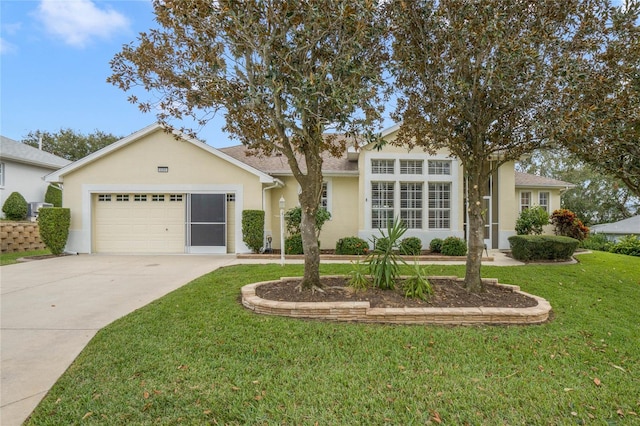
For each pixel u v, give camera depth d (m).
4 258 11.79
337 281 6.67
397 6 5.41
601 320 5.27
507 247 13.91
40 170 20.22
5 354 4.04
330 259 11.36
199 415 2.87
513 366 3.75
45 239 12.17
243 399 3.10
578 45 5.20
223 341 4.27
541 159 30.36
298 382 3.39
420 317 4.93
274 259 11.46
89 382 3.37
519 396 3.19
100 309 5.75
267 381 3.39
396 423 2.80
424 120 6.31
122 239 13.05
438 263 10.61
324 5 4.59
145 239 13.03
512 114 5.79
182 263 10.55
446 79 5.54
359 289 5.88
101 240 13.06
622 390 3.32
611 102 5.24
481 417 2.88
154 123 12.55
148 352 3.99
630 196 27.98
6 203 17.39
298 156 15.21
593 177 27.28
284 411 2.94
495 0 5.00
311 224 5.94
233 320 4.93
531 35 4.89
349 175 13.88
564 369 3.71
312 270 5.93
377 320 4.93
